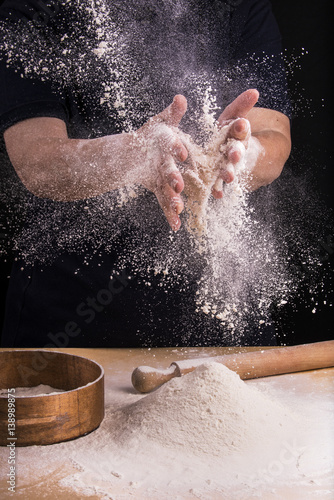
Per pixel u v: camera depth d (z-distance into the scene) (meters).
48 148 1.73
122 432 1.32
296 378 1.56
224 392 1.34
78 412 1.30
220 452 1.26
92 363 1.39
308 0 2.84
